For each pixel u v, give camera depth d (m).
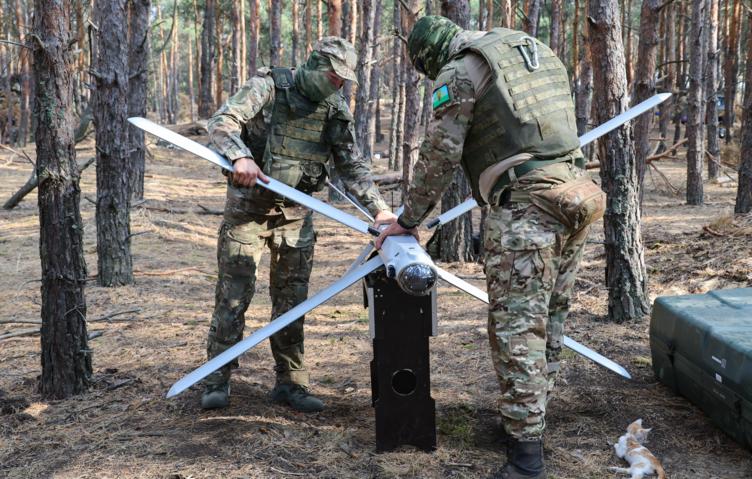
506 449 2.53
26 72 23.44
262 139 2.87
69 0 3.11
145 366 3.65
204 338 4.24
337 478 2.37
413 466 2.44
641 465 2.39
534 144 2.22
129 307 5.18
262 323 4.68
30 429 2.84
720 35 23.55
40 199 3.10
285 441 2.66
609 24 3.99
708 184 14.27
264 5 29.59
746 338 2.52
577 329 4.12
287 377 3.06
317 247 8.14
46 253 3.12
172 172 16.56
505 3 9.95
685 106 21.08
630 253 4.20
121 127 5.70
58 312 3.14
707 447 2.59
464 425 2.81
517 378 2.24
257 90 2.76
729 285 4.69
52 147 3.04
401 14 14.96
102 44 5.60
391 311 2.49
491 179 2.29
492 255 2.30
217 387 2.98
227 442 2.65
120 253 5.86
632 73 19.84
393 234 2.46
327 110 2.87
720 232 6.07
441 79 2.25
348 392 3.26
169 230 8.70
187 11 31.09
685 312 2.90
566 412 2.92
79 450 2.62
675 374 2.99
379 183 13.35
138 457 2.54
